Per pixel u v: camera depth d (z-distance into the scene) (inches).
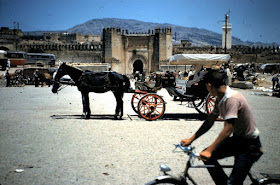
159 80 400.5
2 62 1983.3
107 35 2881.4
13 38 3191.4
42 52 3137.3
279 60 2928.2
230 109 122.6
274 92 761.6
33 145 255.8
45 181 176.4
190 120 386.9
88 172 192.1
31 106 529.0
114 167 201.9
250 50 3095.5
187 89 399.5
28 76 1485.0
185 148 124.6
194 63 486.3
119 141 271.0
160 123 363.9
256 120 382.9
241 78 1104.8
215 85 129.0
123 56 3002.0
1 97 706.2
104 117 408.5
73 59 3078.2
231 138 133.3
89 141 270.4
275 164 209.9
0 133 300.2
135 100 655.1
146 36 2955.2
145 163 210.5
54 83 393.7
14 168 198.5
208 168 131.7
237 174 126.3
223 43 3240.7
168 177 116.9
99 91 387.2
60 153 233.0
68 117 403.9
